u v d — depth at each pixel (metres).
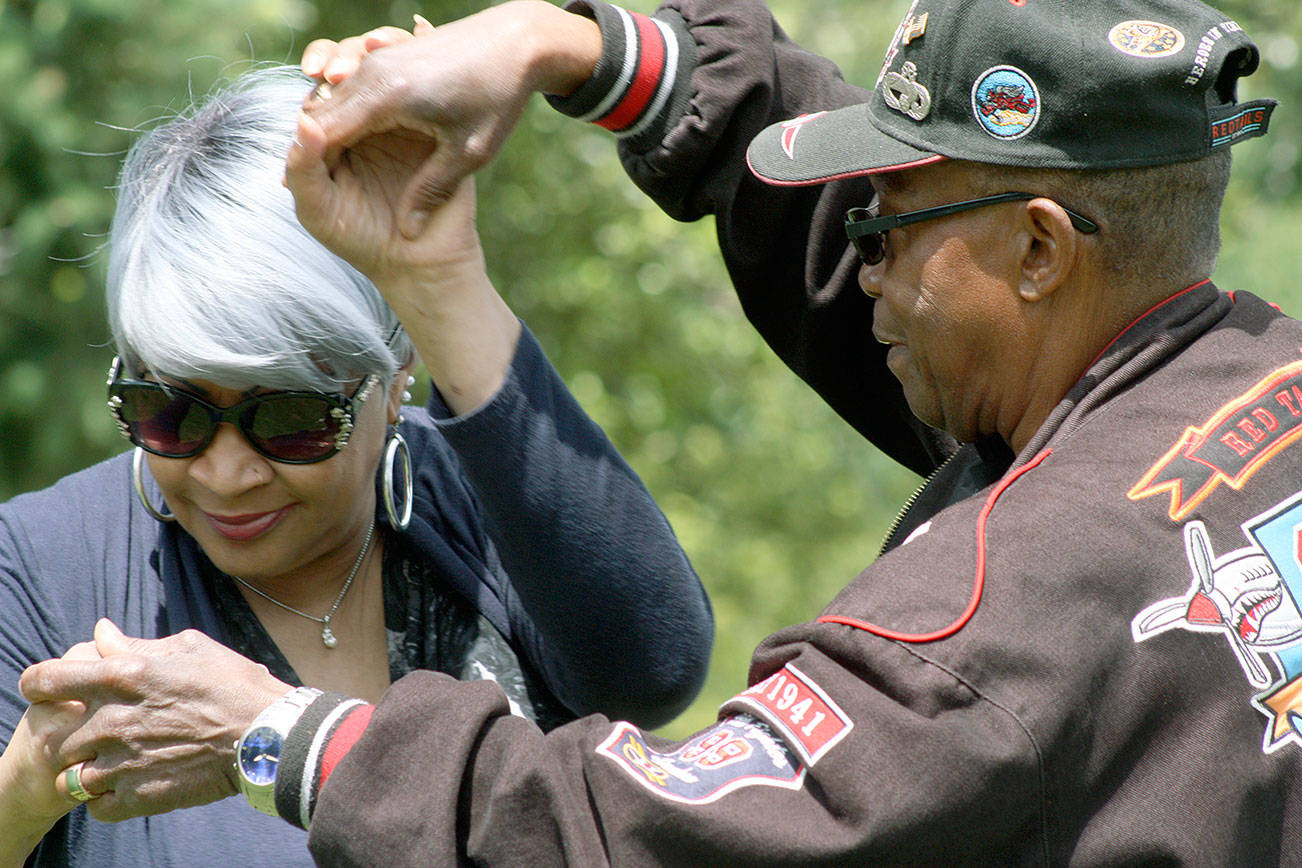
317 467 6.60
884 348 7.91
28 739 5.93
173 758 5.66
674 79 7.25
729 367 32.38
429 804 5.09
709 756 5.14
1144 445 5.56
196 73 19.56
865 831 4.87
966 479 6.56
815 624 5.33
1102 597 5.20
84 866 6.49
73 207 19.05
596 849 4.97
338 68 6.05
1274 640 5.39
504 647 7.26
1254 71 5.86
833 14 31.31
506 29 6.38
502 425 6.22
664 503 30.77
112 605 6.80
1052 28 5.63
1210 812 5.16
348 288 6.51
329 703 5.45
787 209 7.66
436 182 5.96
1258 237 30.73
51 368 19.70
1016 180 5.73
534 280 29.84
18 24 19.05
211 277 6.22
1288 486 5.56
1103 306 5.88
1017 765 4.93
